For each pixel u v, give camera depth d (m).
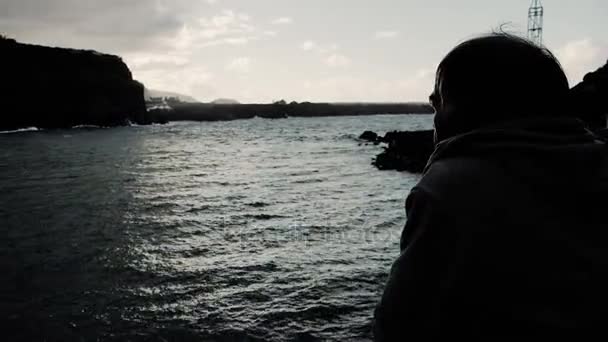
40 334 5.50
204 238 10.22
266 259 8.50
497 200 0.85
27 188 18.17
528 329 0.79
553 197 0.85
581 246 0.81
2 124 66.12
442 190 0.90
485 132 0.94
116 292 6.85
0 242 9.87
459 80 1.02
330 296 6.57
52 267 8.09
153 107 163.25
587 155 0.88
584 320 0.76
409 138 29.14
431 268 0.86
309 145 46.66
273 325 5.67
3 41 67.62
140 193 17.02
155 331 5.56
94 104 80.19
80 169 25.17
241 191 17.55
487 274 0.81
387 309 0.90
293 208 13.84
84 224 11.67
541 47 1.01
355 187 18.48
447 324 0.84
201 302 6.44
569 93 1.02
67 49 77.75
